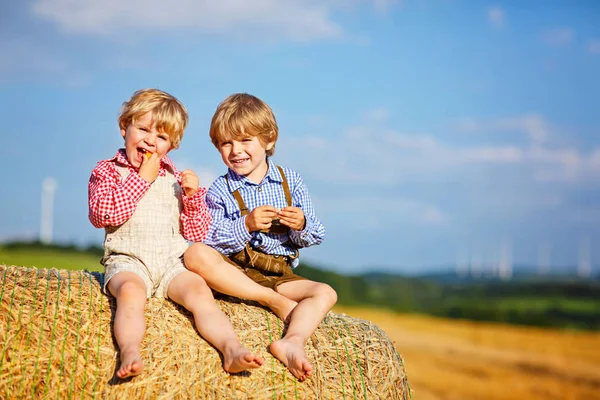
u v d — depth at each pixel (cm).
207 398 478
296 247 613
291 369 503
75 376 466
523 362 1800
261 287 545
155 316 507
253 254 589
